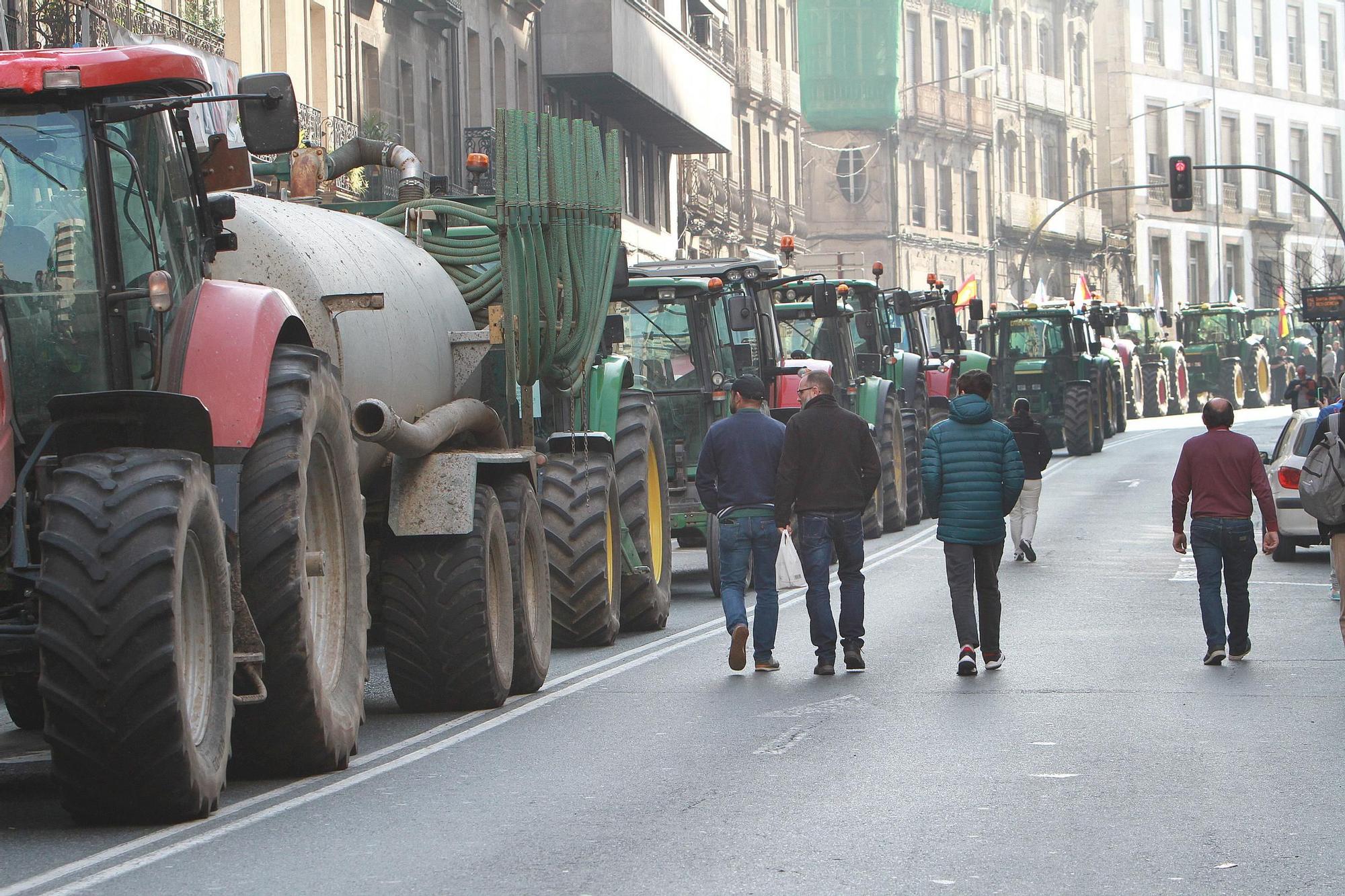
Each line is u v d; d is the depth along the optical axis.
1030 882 10.52
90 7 31.86
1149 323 98.19
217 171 14.75
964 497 19.75
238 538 13.43
